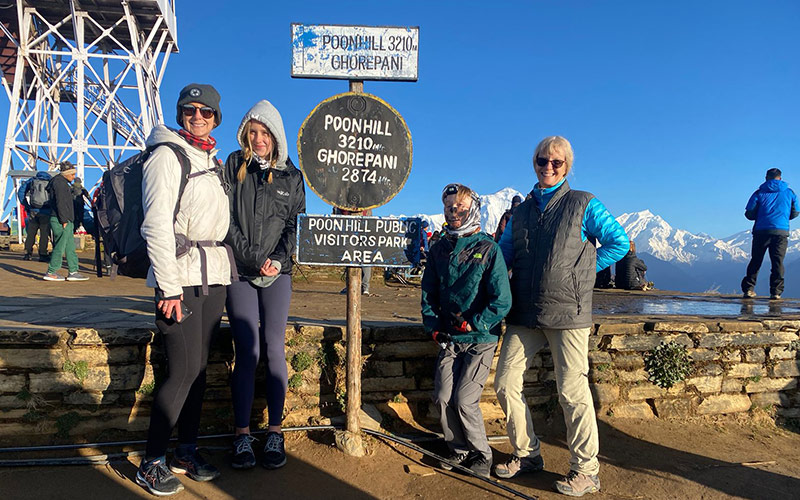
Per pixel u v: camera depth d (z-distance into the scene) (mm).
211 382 3395
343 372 3699
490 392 3998
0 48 17047
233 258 2855
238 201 2902
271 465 2961
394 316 4777
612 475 3238
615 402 4152
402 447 3424
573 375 2924
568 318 2863
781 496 3061
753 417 4363
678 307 6133
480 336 3088
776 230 7262
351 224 3275
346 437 3270
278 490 2768
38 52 15852
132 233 2557
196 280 2590
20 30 15547
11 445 3004
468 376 3092
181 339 2580
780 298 7324
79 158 15891
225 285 2820
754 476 3320
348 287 3312
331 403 3670
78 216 7840
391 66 3246
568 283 2869
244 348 2963
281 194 2998
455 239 3115
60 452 2990
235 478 2859
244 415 2980
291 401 3592
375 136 3301
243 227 2889
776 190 7352
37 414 3062
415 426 3736
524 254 3051
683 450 3688
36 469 2844
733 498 3014
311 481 2896
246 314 2965
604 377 4148
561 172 3025
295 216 3203
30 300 4957
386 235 3318
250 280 2998
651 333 4258
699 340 4297
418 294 8102
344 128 3256
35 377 3068
